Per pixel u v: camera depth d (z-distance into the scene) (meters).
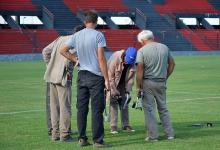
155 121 14.17
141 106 14.20
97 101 13.18
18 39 64.81
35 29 68.62
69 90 14.25
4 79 35.69
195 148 13.07
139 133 15.37
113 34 70.62
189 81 33.38
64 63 14.08
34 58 62.44
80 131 13.50
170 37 74.25
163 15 78.38
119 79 15.23
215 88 28.92
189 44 74.62
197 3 83.50
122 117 15.75
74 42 13.40
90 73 13.16
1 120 17.98
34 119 18.20
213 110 20.14
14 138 14.69
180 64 50.94
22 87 30.27
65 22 72.38
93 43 13.20
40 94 26.62
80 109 13.44
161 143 13.77
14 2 71.19
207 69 44.06
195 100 23.53
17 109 20.89
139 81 14.13
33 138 14.70
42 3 72.69
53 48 14.27
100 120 13.27
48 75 14.28
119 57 15.13
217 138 14.35
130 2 78.50
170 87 29.53
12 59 60.53
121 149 13.07
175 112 19.58
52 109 14.45
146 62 14.08
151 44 14.25
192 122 17.17
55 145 13.73
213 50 75.19
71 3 74.56
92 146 13.49
